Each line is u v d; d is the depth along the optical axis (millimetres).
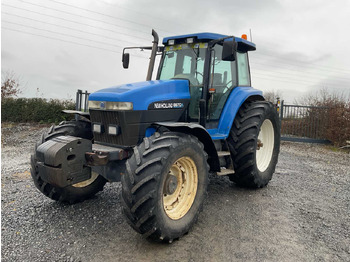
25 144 8438
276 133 4930
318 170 6148
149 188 2531
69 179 2764
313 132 10391
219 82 4160
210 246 2795
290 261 2572
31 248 2666
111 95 3117
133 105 3100
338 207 3883
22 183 4609
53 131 3617
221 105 4195
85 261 2496
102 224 3203
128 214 2594
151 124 3193
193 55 4012
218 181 4965
